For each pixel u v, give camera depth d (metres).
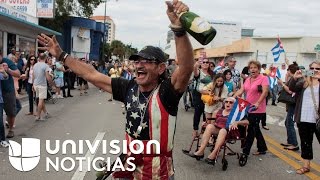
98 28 53.47
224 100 7.39
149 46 3.04
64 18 42.84
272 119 13.84
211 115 8.23
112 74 17.38
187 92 14.59
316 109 6.62
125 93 3.22
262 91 7.46
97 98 18.45
